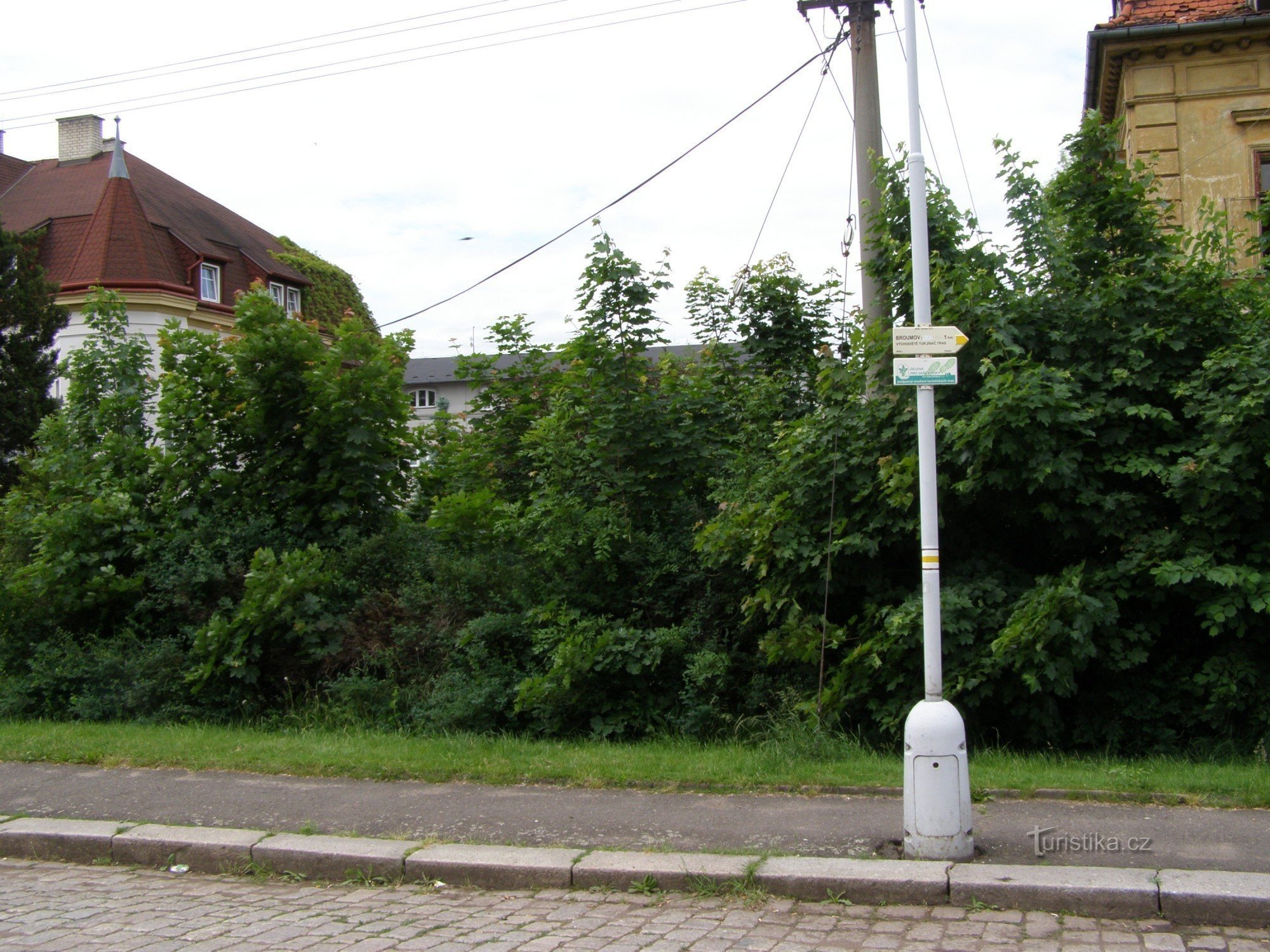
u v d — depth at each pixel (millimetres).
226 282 32594
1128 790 6699
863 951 4668
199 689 11125
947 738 5668
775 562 9727
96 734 9984
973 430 8328
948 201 9758
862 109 11000
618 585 11188
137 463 12805
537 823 6652
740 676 10344
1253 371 8078
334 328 13078
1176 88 16281
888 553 9680
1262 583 8016
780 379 12227
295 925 5285
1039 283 9469
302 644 11461
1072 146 9766
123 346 14219
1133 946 4613
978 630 8805
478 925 5203
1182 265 9398
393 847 6234
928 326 6102
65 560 11812
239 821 6930
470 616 11484
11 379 22703
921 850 5621
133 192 30078
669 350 13727
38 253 27156
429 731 10250
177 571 11875
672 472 11539
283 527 12641
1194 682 8680
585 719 10375
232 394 12617
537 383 13953
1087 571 8852
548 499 11258
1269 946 4570
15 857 6855
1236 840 5723
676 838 6215
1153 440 8906
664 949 4758
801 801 6953
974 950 4629
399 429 12844
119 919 5438
